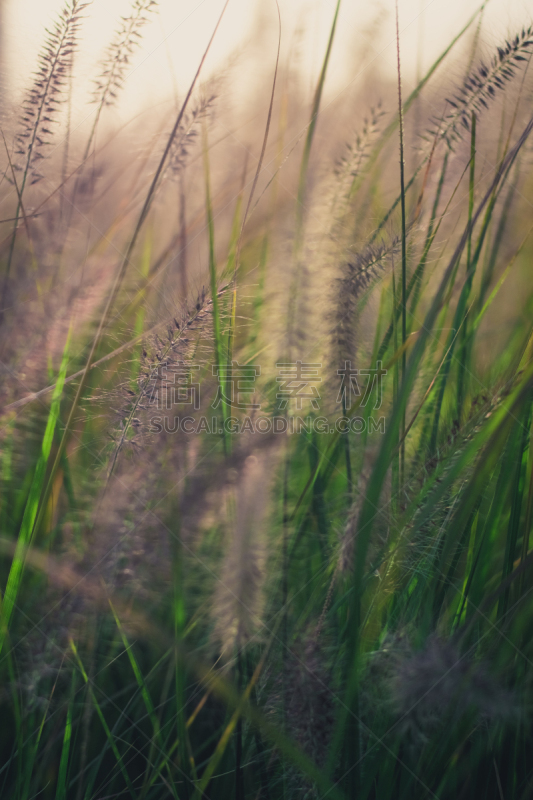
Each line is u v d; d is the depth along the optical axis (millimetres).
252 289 922
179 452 840
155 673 887
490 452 832
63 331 900
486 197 876
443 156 917
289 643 829
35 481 866
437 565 861
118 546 828
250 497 827
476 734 854
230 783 860
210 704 880
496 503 867
